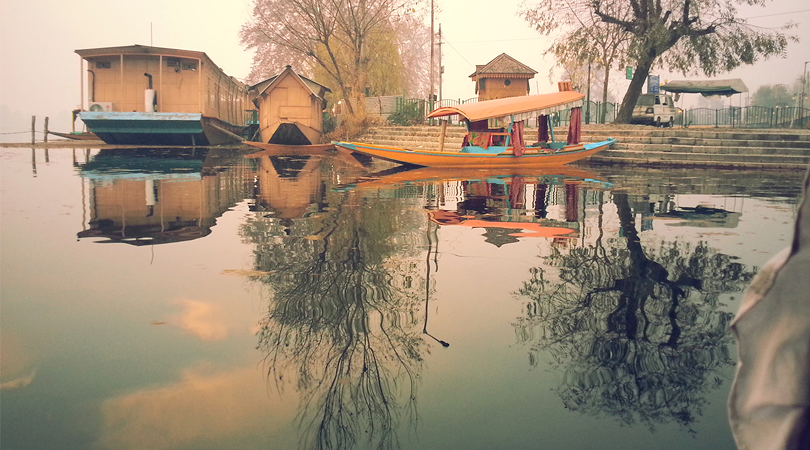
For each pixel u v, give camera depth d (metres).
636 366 2.76
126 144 28.22
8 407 2.35
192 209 7.76
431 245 5.49
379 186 11.16
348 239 5.77
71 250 5.13
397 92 42.25
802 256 0.87
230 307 3.60
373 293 3.91
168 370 2.70
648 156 18.84
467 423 2.24
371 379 2.62
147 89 26.31
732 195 9.94
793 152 17.95
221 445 2.08
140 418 2.27
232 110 35.75
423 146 25.64
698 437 2.13
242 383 2.58
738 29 22.09
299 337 3.12
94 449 2.05
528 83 35.06
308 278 4.28
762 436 0.96
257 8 34.97
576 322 3.36
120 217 7.00
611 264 4.74
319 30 31.64
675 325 3.31
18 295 3.79
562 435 2.14
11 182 10.45
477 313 3.52
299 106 29.14
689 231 6.31
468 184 11.61
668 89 31.97
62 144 26.83
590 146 17.62
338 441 2.10
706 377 2.64
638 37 22.14
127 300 3.72
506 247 5.40
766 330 0.93
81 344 3.00
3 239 5.54
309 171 14.93
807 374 0.91
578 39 24.06
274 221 6.84
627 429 2.20
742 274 4.43
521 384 2.57
